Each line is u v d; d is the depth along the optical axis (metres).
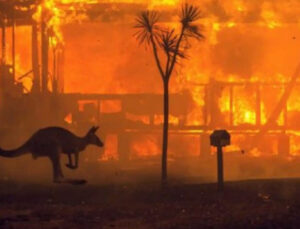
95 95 18.98
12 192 12.14
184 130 19.16
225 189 11.75
